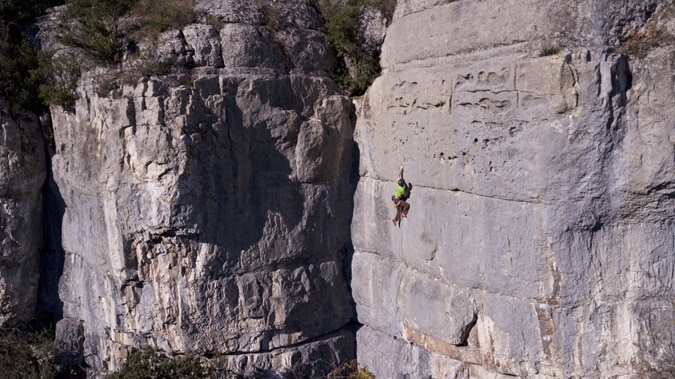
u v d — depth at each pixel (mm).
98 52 17594
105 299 19000
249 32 17750
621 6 12961
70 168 19359
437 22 15758
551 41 13312
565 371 14336
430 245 16328
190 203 16906
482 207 14867
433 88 15602
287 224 18422
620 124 13055
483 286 15172
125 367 17656
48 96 18953
